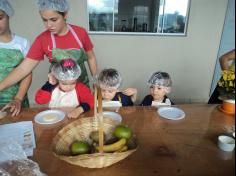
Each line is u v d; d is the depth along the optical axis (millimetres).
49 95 1508
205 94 3355
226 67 1041
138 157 898
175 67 3195
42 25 2779
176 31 3031
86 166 797
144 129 1112
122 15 2910
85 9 2773
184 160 888
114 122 1014
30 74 1571
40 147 958
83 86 1541
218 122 1187
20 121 1186
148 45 3031
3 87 1440
